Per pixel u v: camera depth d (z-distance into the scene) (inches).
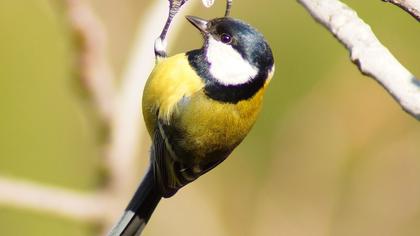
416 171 479.8
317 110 488.1
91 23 323.0
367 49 212.4
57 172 454.9
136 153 364.8
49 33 466.9
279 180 484.1
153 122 310.3
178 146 301.3
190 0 342.3
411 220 476.7
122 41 440.8
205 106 296.0
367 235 476.4
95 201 347.3
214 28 300.0
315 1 223.6
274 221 478.9
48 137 458.6
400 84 203.9
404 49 498.3
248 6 490.0
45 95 460.4
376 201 479.8
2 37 464.1
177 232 468.4
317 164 483.2
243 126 299.0
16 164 456.1
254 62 293.4
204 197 477.4
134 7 444.5
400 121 483.5
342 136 485.7
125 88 344.8
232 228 476.7
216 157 304.8
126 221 299.3
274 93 492.4
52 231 449.7
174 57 312.2
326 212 480.1
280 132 488.4
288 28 492.7
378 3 498.3
